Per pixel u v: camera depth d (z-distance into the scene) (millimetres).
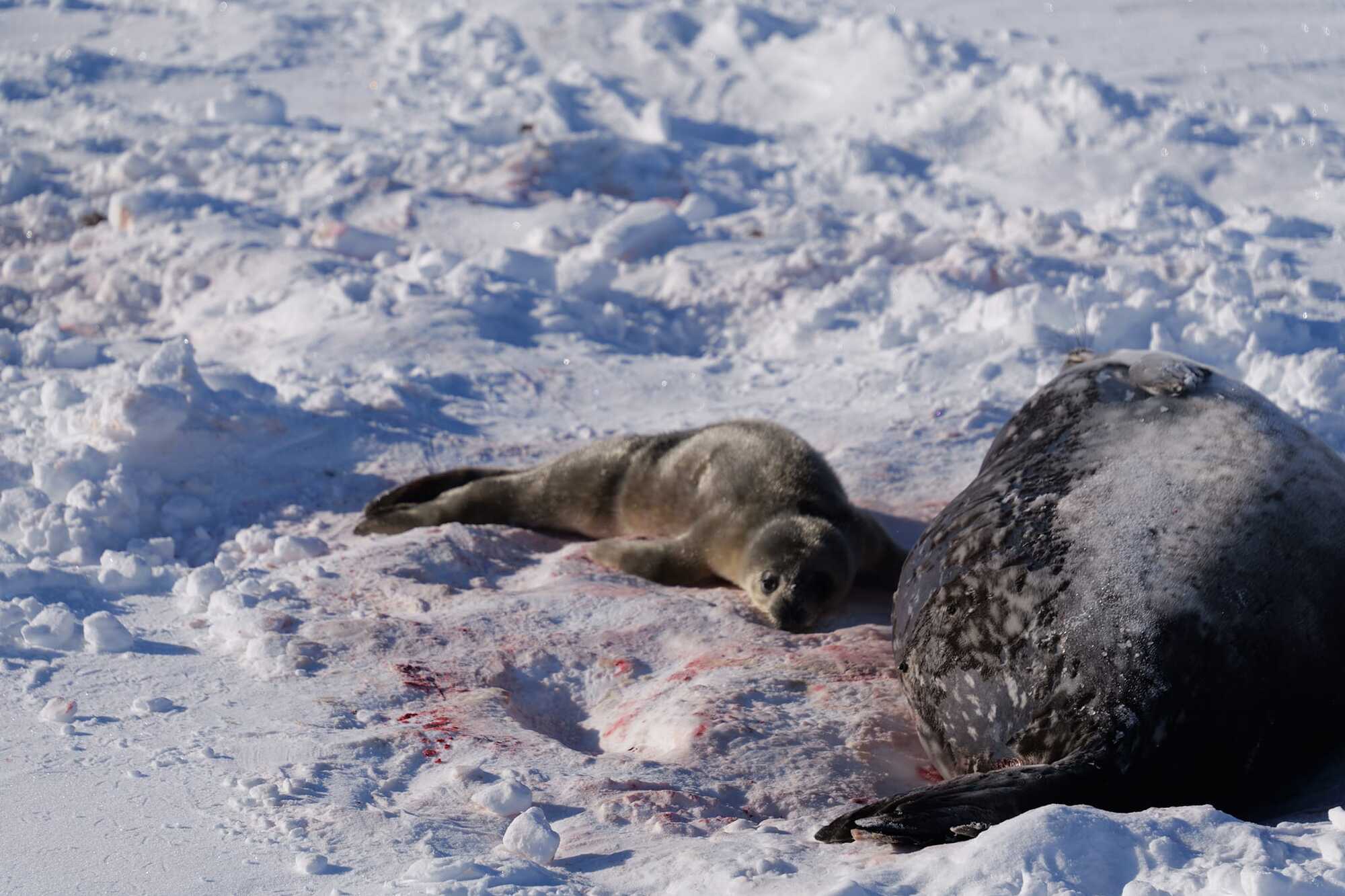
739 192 39250
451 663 13391
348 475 19469
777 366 25547
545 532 18109
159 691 12141
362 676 12797
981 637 10820
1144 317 24844
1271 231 32625
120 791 9773
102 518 16781
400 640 13758
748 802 10688
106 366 23266
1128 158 38719
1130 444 11641
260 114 45375
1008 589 10844
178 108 46938
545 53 55625
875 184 39438
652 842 9242
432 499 18359
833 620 15664
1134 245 31469
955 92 44781
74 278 31812
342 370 23719
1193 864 7594
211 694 12125
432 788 10266
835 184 40188
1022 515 11359
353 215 35750
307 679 12648
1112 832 7844
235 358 25781
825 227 34406
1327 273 29312
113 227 34156
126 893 8094
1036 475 11789
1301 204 34906
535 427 21922
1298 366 22312
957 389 23062
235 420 19375
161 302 30516
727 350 28109
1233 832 7863
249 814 9391
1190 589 10094
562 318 27438
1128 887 7191
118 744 10766
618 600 15148
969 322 26234
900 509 18703
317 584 15391
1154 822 7988
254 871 8414
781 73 51375
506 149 40125
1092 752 9727
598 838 9430
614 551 16578
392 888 7930
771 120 48156
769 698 12578
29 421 19953
